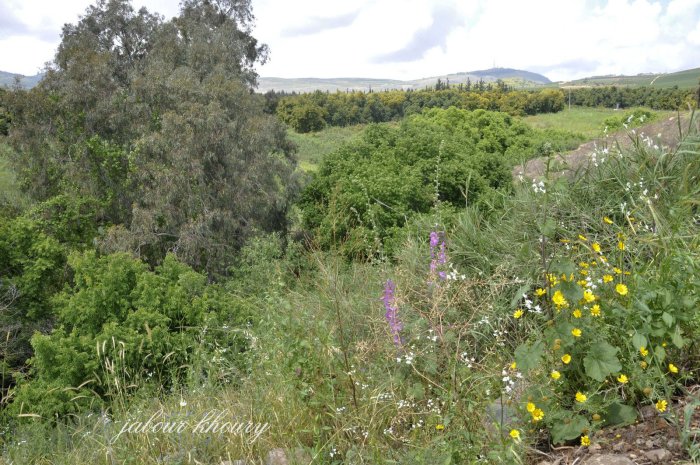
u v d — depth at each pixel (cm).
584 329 306
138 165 1423
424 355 388
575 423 287
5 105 1493
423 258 570
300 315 460
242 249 1270
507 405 306
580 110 5853
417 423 338
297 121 5888
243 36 2128
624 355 311
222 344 705
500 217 582
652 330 301
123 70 1764
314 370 368
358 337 470
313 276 757
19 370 918
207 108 1423
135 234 1327
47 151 1516
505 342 416
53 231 1334
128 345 661
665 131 834
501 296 451
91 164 1481
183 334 703
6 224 1136
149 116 1497
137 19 1853
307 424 361
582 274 376
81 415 602
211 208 1403
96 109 1485
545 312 394
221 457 358
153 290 781
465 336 433
